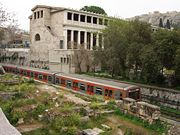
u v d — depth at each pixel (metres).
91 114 17.12
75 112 16.89
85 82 29.22
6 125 9.94
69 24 58.25
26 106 17.94
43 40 59.69
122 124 16.23
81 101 21.09
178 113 25.08
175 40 30.28
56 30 60.44
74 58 50.94
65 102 20.28
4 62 73.31
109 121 16.75
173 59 29.70
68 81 32.31
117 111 18.52
